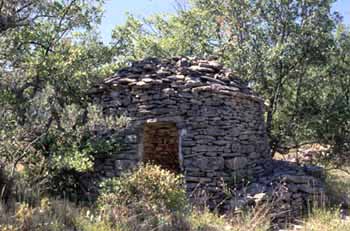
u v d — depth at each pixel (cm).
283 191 866
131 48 1828
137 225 630
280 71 1506
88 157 916
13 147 817
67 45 1192
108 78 1064
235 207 824
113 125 951
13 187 681
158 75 988
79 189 938
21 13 977
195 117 938
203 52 1703
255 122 1068
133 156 947
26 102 917
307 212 872
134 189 715
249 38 1560
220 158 935
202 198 860
